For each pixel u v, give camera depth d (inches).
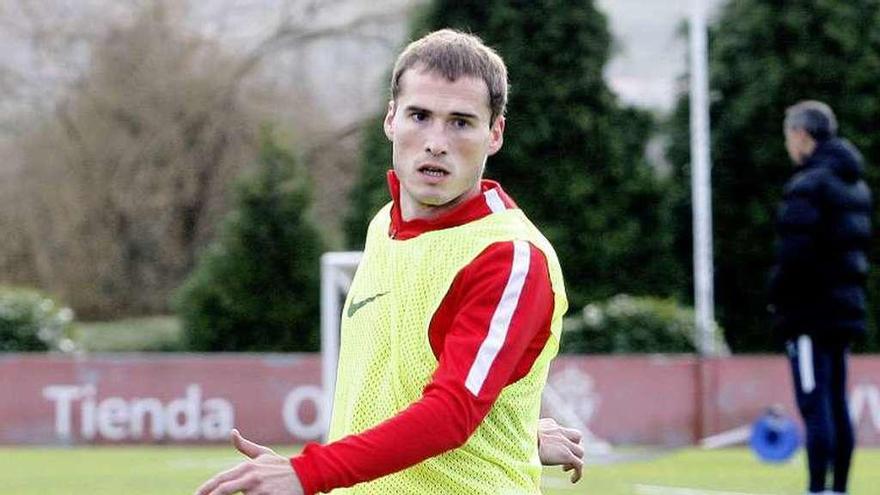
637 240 2402.8
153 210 3351.4
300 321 2258.9
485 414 339.9
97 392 1663.4
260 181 2274.9
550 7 2395.4
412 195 355.3
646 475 1288.1
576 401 1673.2
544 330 358.3
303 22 3545.8
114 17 3358.8
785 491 1146.0
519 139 2379.4
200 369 1674.5
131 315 3358.8
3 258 3326.8
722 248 2500.0
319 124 3518.7
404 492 354.0
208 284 2265.0
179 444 1670.8
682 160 2541.8
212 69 3390.7
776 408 1453.0
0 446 1647.4
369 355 360.5
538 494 365.7
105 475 1264.8
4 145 3358.8
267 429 1678.2
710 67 2506.2
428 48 356.2
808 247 948.0
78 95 3351.4
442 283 351.6
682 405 1678.2
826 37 2432.3
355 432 360.2
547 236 2367.1
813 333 953.5
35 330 1878.7
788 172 2466.8
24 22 3361.2
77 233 3324.3
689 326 1839.3
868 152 2412.6
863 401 1635.1
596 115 2402.8
